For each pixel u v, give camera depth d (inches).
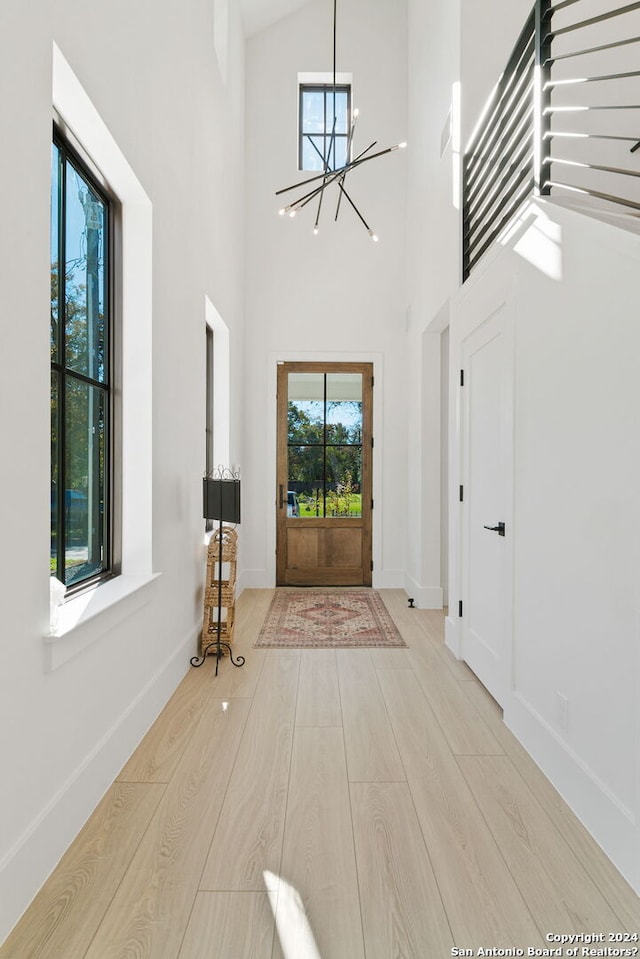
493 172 143.9
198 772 88.4
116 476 105.7
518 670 101.5
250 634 167.9
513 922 58.6
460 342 144.7
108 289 104.3
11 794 56.8
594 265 74.4
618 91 137.8
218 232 174.4
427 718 109.3
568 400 81.7
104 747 81.7
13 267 56.7
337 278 239.6
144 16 99.7
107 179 96.6
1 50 54.7
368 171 240.2
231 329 201.3
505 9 147.1
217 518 132.6
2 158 54.9
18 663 57.8
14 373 56.9
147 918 58.7
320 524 240.5
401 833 73.3
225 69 185.5
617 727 67.6
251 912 59.7
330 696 120.1
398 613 194.7
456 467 148.0
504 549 109.4
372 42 241.3
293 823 75.4
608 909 60.5
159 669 111.4
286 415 239.8
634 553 64.7
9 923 56.2
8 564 55.9
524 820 76.4
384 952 54.7
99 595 86.6
